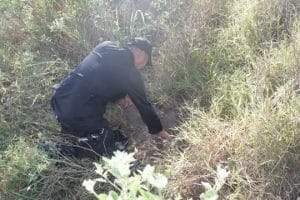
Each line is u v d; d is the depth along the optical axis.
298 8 3.83
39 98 3.88
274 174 2.81
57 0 4.51
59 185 3.24
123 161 1.54
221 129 3.09
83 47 4.20
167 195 2.92
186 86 3.74
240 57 3.68
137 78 3.24
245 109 3.13
